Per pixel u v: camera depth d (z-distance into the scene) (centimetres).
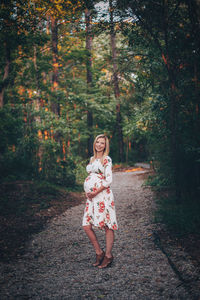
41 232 423
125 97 820
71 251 338
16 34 749
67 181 891
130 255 316
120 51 677
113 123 2481
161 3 532
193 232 378
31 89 991
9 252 336
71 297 224
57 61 1088
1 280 257
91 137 1855
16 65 912
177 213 471
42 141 841
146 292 228
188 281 242
